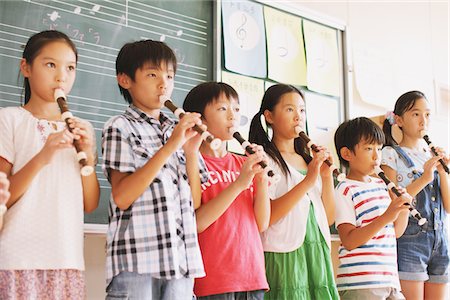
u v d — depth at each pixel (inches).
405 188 85.7
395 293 76.2
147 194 54.1
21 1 71.4
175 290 53.4
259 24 93.2
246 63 90.2
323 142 97.9
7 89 68.7
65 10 74.4
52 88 55.5
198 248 55.9
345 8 113.4
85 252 73.6
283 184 72.1
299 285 67.4
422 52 124.2
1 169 52.5
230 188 60.7
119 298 51.3
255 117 77.6
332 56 102.7
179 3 85.0
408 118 93.0
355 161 81.1
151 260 51.9
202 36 86.7
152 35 81.4
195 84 84.5
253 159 61.3
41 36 56.9
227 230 61.7
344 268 76.2
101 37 76.7
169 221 53.2
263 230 66.4
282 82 94.3
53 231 51.4
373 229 73.3
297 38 98.0
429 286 88.7
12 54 69.7
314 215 72.3
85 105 73.9
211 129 66.2
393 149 91.7
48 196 52.4
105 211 73.3
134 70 59.0
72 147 53.4
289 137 74.4
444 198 89.3
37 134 54.4
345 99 103.0
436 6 129.3
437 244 87.5
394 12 121.2
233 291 59.4
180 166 58.9
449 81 128.1
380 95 113.0
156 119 60.1
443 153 88.1
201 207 60.8
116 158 54.1
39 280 50.4
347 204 78.4
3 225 50.6
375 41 116.3
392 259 76.7
